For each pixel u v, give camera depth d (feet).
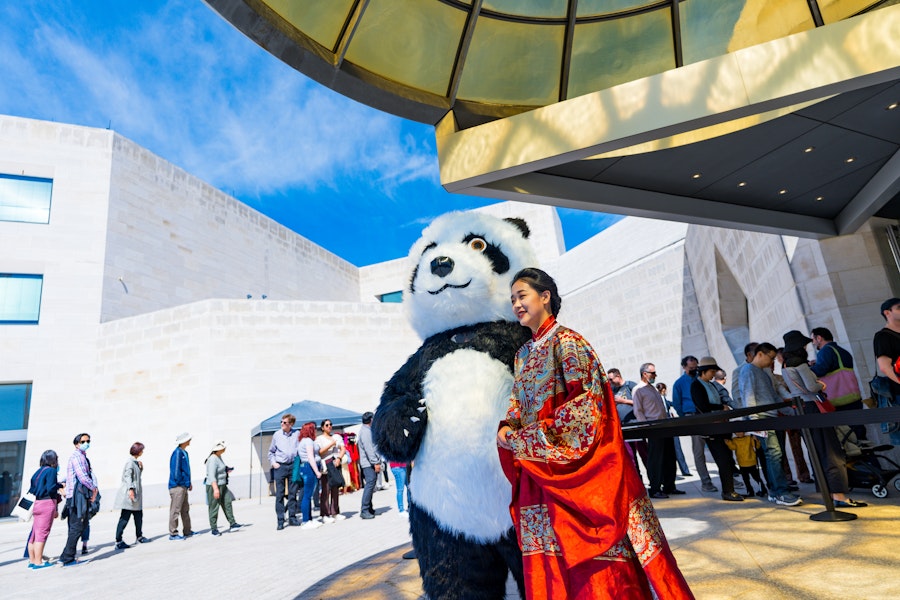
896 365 15.17
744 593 9.45
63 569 24.16
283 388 63.82
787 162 19.19
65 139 69.97
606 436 5.90
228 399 61.31
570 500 5.65
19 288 65.72
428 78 15.97
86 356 66.39
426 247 10.74
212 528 30.99
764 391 19.61
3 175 66.54
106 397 65.16
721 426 11.41
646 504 5.83
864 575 9.64
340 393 65.92
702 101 13.66
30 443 62.39
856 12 15.07
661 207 21.09
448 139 16.42
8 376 63.00
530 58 16.60
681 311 53.88
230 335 62.95
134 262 72.28
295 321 66.08
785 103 13.28
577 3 15.58
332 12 13.53
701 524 16.31
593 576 5.58
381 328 69.51
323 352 66.44
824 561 10.83
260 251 92.99
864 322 24.12
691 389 24.35
